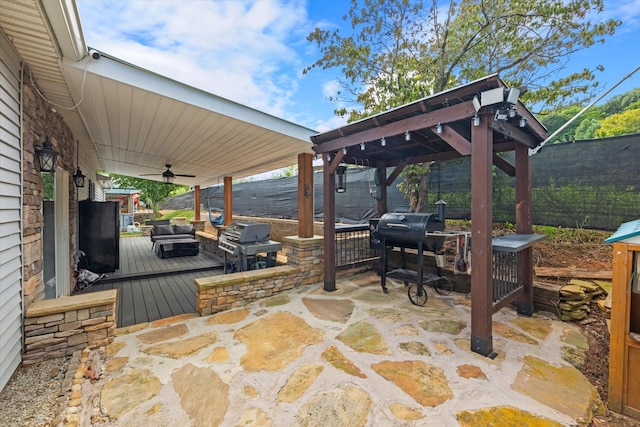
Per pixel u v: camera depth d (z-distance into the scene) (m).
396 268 4.93
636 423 1.71
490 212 2.40
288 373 2.19
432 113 2.73
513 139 3.04
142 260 7.33
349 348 2.55
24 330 2.40
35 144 2.87
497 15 4.34
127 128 4.58
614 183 3.62
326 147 3.99
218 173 8.80
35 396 2.00
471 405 1.83
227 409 1.82
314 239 4.59
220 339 2.76
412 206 5.32
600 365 2.26
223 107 3.73
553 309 3.19
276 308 3.54
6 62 2.20
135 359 2.41
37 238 2.82
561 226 4.02
